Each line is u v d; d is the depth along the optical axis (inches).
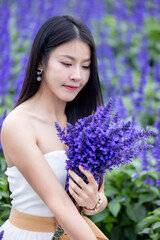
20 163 67.2
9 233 73.7
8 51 208.1
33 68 74.4
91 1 283.1
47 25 72.0
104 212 114.4
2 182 104.8
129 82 194.1
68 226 63.7
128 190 121.3
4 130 69.4
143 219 105.4
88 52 71.9
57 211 64.0
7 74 179.8
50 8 254.4
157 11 320.8
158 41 282.0
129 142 64.5
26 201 72.3
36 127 71.7
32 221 72.3
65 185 69.0
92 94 81.2
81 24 71.5
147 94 194.7
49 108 75.7
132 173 118.0
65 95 72.1
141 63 219.0
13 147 67.7
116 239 117.8
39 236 71.7
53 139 73.1
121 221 118.1
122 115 140.8
